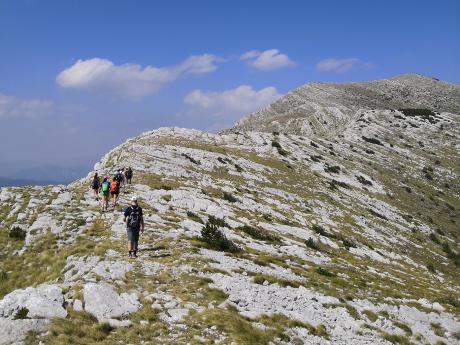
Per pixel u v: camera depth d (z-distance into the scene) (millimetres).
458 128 117250
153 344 13023
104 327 13695
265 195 52312
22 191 33656
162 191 40969
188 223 30703
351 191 68875
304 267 26938
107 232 26078
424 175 88875
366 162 89125
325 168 76375
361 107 188125
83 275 18281
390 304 22812
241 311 16531
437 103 196375
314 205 55062
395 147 102875
